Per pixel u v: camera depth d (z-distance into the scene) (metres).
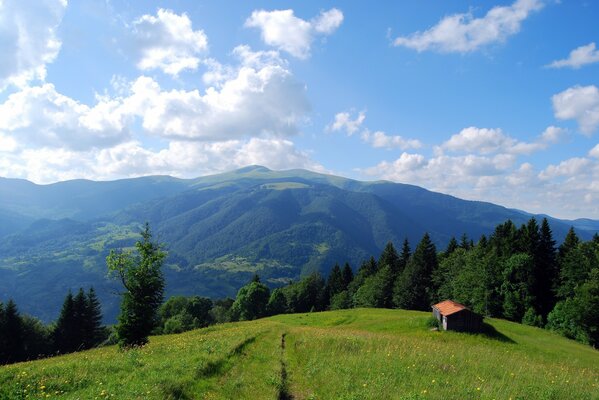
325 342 31.19
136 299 40.28
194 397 14.99
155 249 41.84
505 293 86.88
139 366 18.38
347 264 159.25
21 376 15.47
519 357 33.69
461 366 22.61
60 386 14.76
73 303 87.88
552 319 74.75
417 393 15.75
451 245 131.75
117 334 39.94
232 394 16.28
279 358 25.80
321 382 18.95
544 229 93.25
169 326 100.56
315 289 158.25
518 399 15.91
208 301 144.88
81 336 87.62
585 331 67.00
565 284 84.38
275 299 140.25
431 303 111.00
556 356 49.38
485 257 92.06
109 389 14.41
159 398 13.64
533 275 87.62
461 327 58.53
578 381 21.98
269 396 16.59
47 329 91.12
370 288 121.25
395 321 66.44
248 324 69.38
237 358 23.12
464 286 94.00
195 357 20.39
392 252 138.12
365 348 28.55
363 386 17.20
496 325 66.56
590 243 88.06
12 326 75.31
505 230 111.69
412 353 25.75
